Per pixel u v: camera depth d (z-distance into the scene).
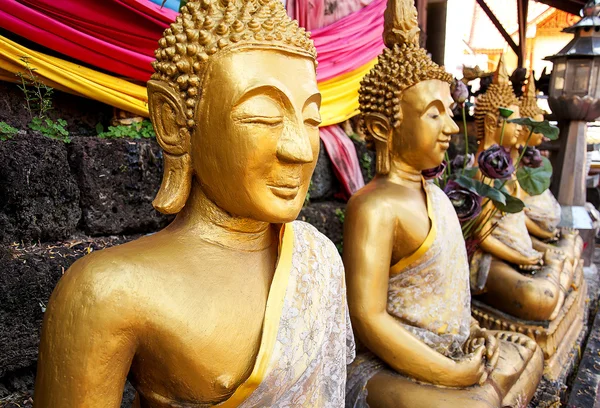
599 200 7.65
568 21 11.98
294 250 1.39
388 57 2.29
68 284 1.12
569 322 3.63
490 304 3.27
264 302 1.28
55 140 2.11
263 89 1.18
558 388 2.87
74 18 2.22
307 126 1.29
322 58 3.42
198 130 1.23
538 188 3.12
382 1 3.94
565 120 5.19
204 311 1.17
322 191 3.51
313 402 1.42
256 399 1.24
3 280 1.84
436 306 2.28
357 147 3.87
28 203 2.01
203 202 1.31
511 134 3.41
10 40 2.10
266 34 1.21
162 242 1.26
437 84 2.23
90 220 2.22
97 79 2.36
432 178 2.55
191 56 1.21
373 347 2.16
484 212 2.92
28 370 1.98
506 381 2.26
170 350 1.14
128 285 1.11
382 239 2.16
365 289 2.14
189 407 1.22
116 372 1.12
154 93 1.28
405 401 2.05
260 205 1.22
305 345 1.32
